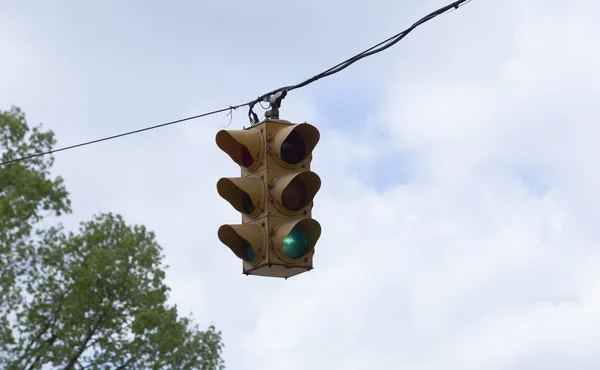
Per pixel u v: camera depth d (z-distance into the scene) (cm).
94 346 2878
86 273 2872
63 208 2991
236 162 1188
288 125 1152
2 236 2847
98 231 3002
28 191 2911
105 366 2789
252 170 1152
